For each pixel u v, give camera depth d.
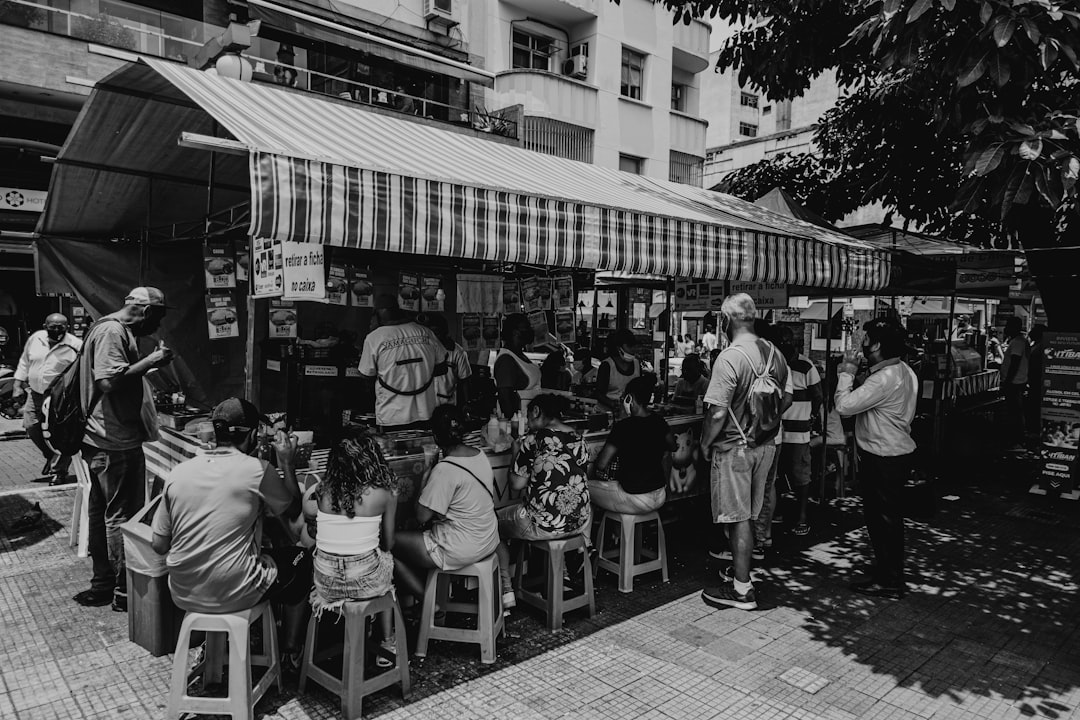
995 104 4.66
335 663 3.67
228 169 5.48
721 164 22.17
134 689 3.37
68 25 10.12
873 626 4.26
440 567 3.67
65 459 7.16
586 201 4.11
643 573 5.05
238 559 3.02
